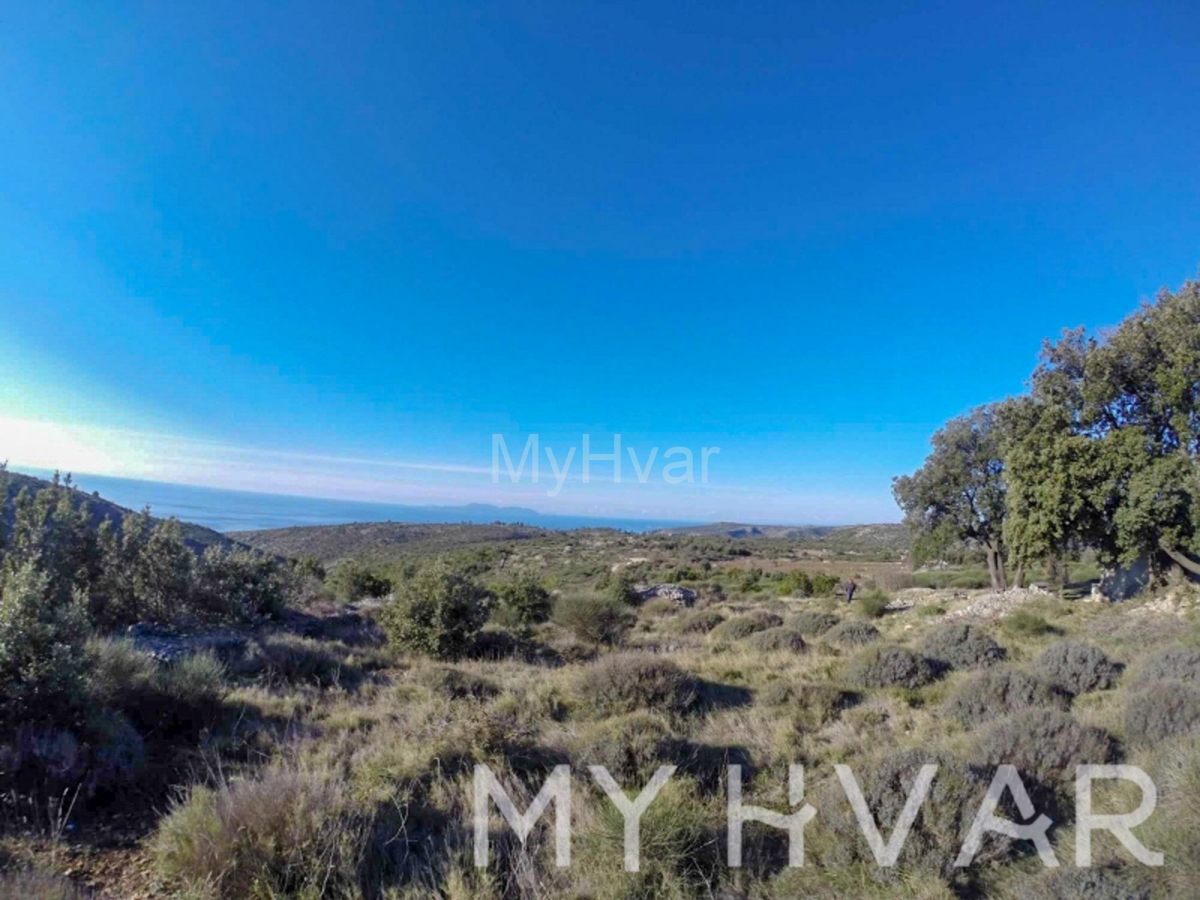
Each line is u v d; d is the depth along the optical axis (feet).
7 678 16.55
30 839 13.70
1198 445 64.49
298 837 13.20
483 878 12.89
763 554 209.77
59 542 37.58
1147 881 12.23
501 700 27.09
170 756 19.72
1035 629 48.52
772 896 13.08
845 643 47.39
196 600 43.93
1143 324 68.28
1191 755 15.76
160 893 12.26
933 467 97.45
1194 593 53.06
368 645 45.83
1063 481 66.85
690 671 36.09
